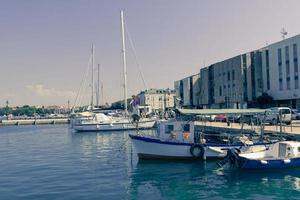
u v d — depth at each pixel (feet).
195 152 93.56
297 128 124.98
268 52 261.24
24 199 60.75
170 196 61.72
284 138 101.14
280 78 246.06
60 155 119.75
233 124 154.20
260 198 59.00
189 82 402.72
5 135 244.22
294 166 79.51
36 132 267.18
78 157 112.78
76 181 74.43
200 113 94.43
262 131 101.40
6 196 63.10
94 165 95.09
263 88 270.05
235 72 290.15
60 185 70.85
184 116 101.86
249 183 69.77
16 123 435.12
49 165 97.55
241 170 79.46
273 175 76.13
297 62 227.61
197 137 100.48
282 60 243.19
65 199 60.23
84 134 210.18
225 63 310.45
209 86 349.82
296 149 81.35
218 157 94.53
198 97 383.04
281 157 80.79
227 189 65.57
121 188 67.77
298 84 227.20
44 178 78.48
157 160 97.04
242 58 279.08
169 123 98.37
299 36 224.53
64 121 444.14
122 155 113.80
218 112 96.12
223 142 98.43
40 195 63.10
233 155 82.17
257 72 274.77
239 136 101.45
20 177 80.69
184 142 94.99
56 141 177.17
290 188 65.21
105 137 186.80
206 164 91.30
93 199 60.03
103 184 71.31
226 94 309.63
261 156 83.46
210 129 139.64
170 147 94.84
